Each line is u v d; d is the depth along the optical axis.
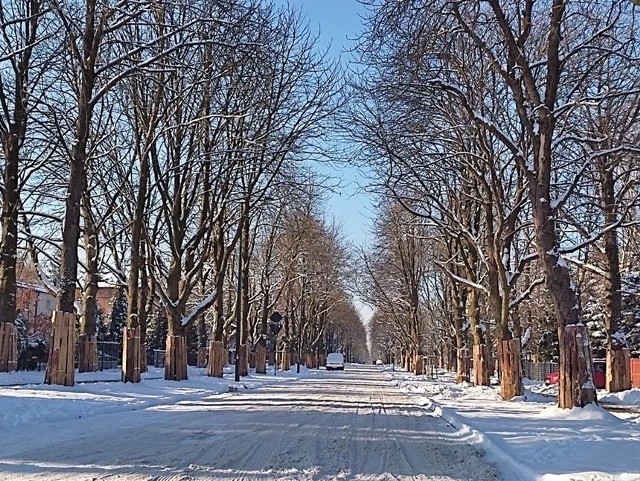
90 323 31.58
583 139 18.42
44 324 68.25
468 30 18.70
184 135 29.56
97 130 30.66
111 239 32.88
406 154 25.33
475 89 23.86
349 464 9.84
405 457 10.71
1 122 26.45
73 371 20.58
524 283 49.47
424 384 38.69
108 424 14.15
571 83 21.59
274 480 8.34
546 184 17.61
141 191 26.53
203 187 31.06
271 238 50.66
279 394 27.30
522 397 24.00
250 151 28.98
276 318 48.72
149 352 58.84
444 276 52.19
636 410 21.97
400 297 64.44
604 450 10.61
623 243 40.53
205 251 30.47
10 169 26.70
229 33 22.00
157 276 31.38
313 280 68.62
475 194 29.45
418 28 18.48
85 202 31.83
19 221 30.64
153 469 8.80
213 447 10.98
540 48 22.64
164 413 17.06
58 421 14.59
